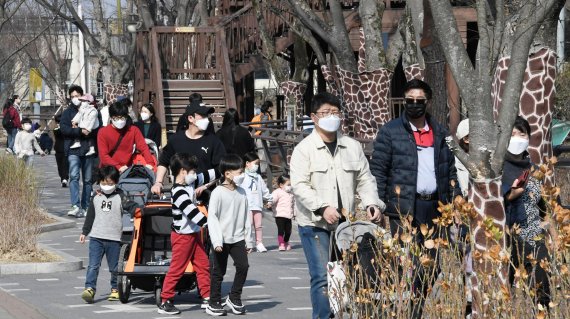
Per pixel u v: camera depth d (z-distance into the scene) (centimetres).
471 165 935
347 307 954
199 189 1344
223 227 1281
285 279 1616
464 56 932
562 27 3067
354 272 939
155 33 3650
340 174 1080
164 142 3362
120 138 1825
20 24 6588
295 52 3447
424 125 1111
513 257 1016
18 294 1461
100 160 1831
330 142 1091
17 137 3419
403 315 873
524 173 1053
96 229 1390
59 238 2083
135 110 3797
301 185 1071
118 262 1372
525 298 855
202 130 1388
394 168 1107
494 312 829
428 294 867
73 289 1508
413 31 2623
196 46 3728
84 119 2369
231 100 3506
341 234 1025
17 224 1758
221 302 1368
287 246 1988
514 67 926
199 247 1326
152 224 1411
